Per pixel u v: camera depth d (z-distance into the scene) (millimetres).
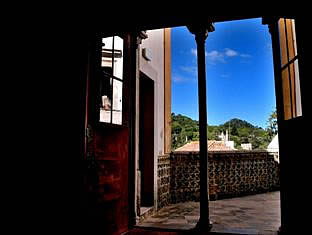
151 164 5328
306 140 2469
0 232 1761
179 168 6625
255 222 4371
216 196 7105
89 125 2514
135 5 2092
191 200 6730
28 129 1929
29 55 1949
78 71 2266
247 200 7008
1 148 1778
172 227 3994
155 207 5250
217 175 7316
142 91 5590
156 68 5781
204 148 3998
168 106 6586
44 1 2014
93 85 2605
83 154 2291
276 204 6340
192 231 3814
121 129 3395
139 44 4512
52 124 2076
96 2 2082
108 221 2963
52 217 2021
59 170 2102
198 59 4129
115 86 3307
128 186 3695
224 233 3699
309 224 2473
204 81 4078
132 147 4199
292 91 3031
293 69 2998
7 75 1821
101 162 2797
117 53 3383
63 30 2150
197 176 6879
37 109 1987
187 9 2094
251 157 8289
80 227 2203
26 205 1891
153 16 2141
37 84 1992
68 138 2178
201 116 4043
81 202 2240
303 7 1996
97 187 2688
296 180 2785
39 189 1964
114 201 3135
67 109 2186
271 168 8898
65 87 2178
